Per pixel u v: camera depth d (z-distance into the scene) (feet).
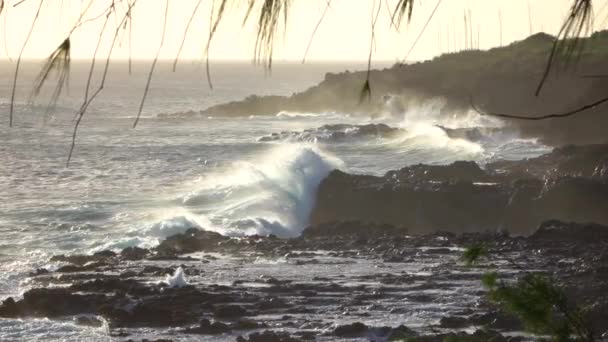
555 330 28.12
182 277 209.36
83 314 189.26
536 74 607.37
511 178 335.47
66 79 14.11
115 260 245.45
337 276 221.87
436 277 215.10
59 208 343.87
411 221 318.45
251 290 205.98
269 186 346.74
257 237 273.75
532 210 308.81
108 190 392.27
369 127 577.84
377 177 338.95
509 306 28.99
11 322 183.93
